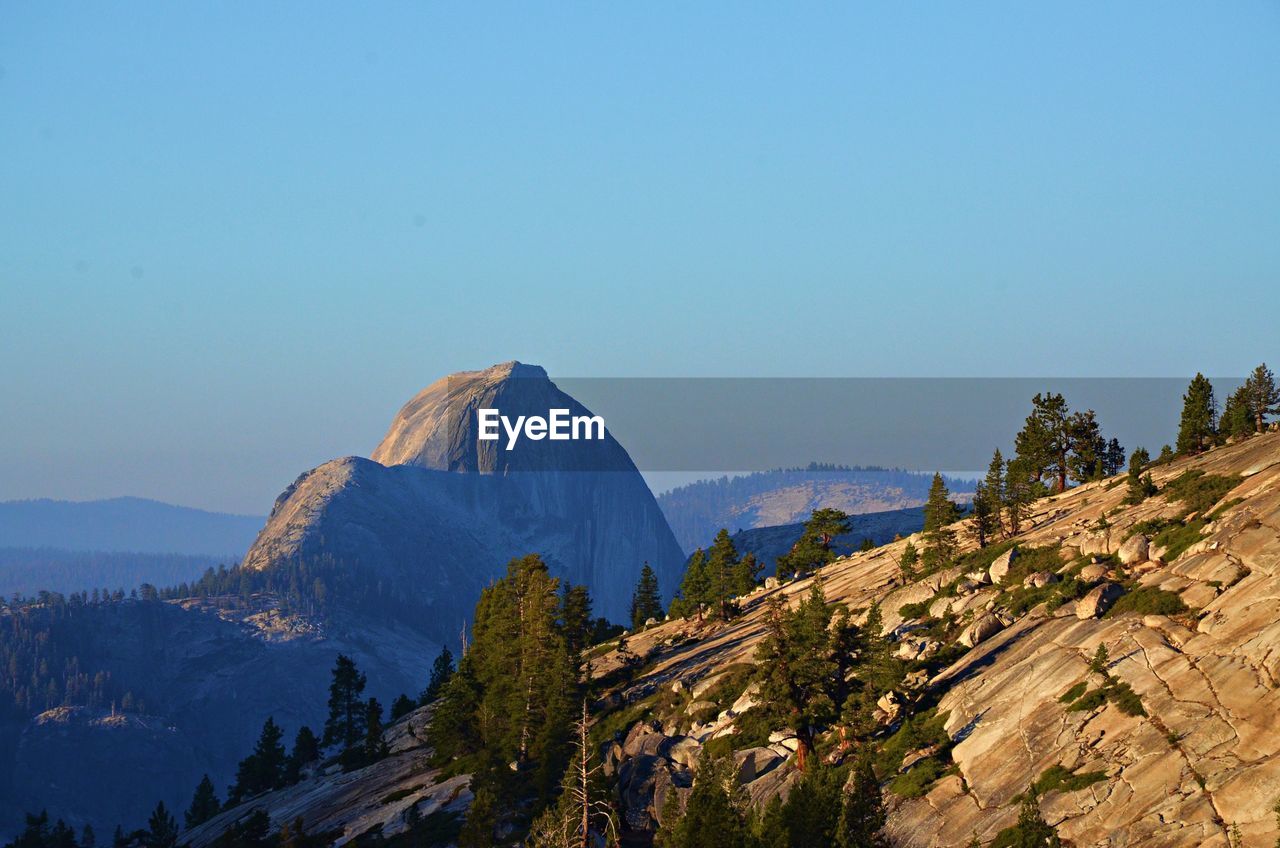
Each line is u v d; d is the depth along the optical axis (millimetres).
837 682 84438
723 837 63906
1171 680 67688
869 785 61938
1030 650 78875
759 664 90312
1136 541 85062
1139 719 66000
